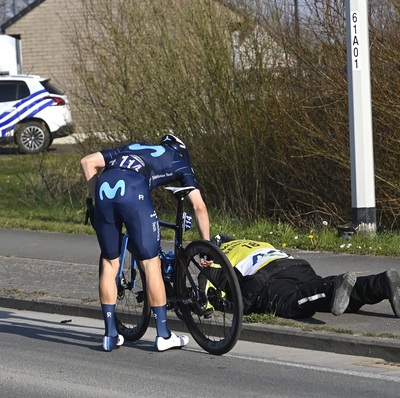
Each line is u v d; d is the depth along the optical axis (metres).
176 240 20.41
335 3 37.91
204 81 41.72
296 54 38.91
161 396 17.05
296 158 39.34
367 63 33.38
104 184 19.72
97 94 44.53
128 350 21.05
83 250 35.62
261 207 41.38
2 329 23.98
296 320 22.16
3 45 81.31
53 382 18.23
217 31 41.38
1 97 65.75
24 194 50.06
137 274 21.22
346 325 21.58
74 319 25.25
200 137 42.25
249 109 40.84
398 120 36.00
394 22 36.47
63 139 80.50
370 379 18.03
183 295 20.45
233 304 19.53
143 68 43.22
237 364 19.52
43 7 92.75
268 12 40.16
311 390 17.30
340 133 37.19
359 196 34.00
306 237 35.25
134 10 43.38
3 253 35.56
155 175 19.92
